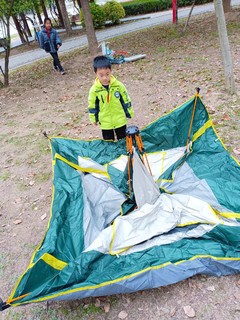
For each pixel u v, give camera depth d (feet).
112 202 11.28
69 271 8.31
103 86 12.80
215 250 8.68
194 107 13.12
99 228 10.24
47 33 31.45
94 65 12.30
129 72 28.96
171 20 53.62
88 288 7.82
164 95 22.08
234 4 54.03
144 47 37.40
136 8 76.23
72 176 12.50
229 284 8.52
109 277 8.16
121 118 13.70
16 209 13.69
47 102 26.09
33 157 17.66
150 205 10.11
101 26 64.64
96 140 14.23
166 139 13.46
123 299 8.74
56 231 9.61
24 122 22.84
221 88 20.76
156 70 27.91
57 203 11.12
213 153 12.54
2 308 7.52
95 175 12.57
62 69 33.24
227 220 9.70
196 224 9.65
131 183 10.42
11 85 33.83
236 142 14.62
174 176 11.74
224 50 18.65
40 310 9.02
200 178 11.48
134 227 9.61
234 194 10.50
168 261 8.42
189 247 8.90
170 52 32.81
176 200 10.34
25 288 7.75
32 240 11.75
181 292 8.58
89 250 9.05
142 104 21.43
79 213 10.70
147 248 9.14
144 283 8.07
